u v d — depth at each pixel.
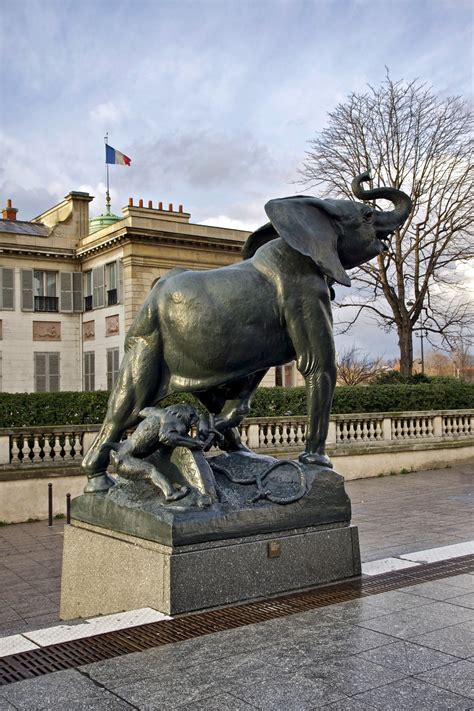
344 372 54.81
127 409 6.11
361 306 34.38
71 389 42.03
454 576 5.95
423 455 19.36
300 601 5.31
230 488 5.74
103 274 40.50
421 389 21.06
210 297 5.77
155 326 6.02
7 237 40.25
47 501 14.55
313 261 5.86
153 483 5.59
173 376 6.03
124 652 4.27
